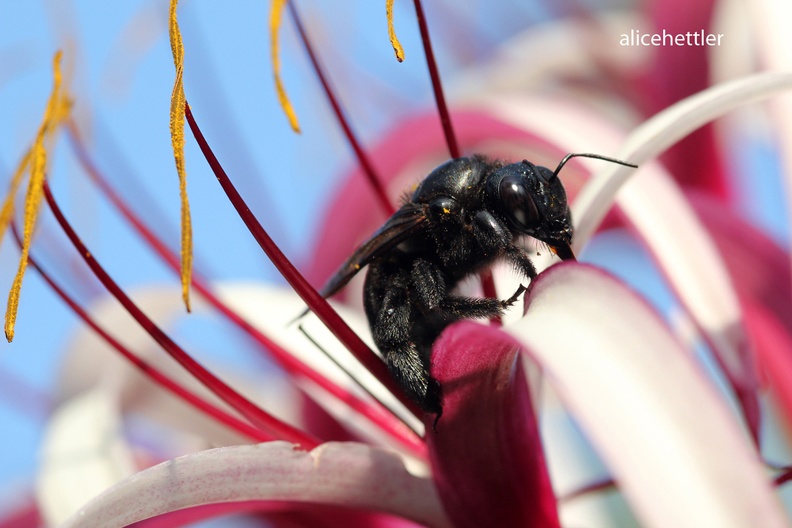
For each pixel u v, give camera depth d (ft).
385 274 0.72
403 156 0.89
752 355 0.75
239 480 0.68
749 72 0.91
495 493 0.69
